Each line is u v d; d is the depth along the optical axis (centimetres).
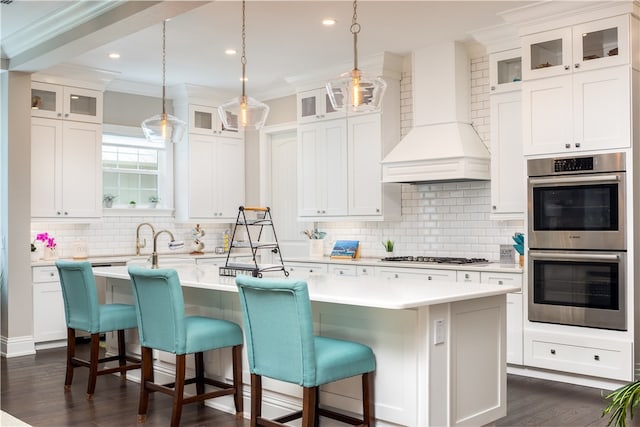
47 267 607
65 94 643
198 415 404
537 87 495
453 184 613
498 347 356
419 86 600
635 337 448
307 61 639
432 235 630
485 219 588
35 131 621
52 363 547
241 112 430
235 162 793
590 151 466
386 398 328
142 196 752
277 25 521
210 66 654
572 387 467
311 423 301
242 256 769
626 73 448
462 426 328
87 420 391
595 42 464
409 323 317
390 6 478
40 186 623
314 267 662
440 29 538
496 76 542
